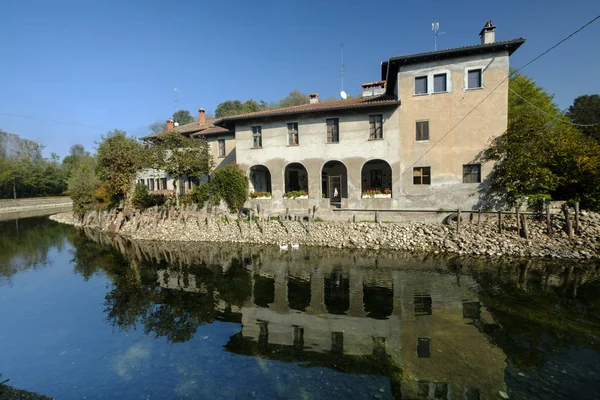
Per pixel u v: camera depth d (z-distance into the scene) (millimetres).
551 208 16297
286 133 22422
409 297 11023
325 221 20188
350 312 10094
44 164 66625
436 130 18969
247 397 6000
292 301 11289
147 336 8922
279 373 6801
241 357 7547
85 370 7230
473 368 6719
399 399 5750
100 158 26125
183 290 12914
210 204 23531
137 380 6738
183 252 19500
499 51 17656
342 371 6793
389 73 20641
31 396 6188
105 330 9422
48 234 28359
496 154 17734
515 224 16469
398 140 19688
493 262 14500
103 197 31000
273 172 22734
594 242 14367
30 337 9047
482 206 18234
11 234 28656
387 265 14875
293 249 18609
